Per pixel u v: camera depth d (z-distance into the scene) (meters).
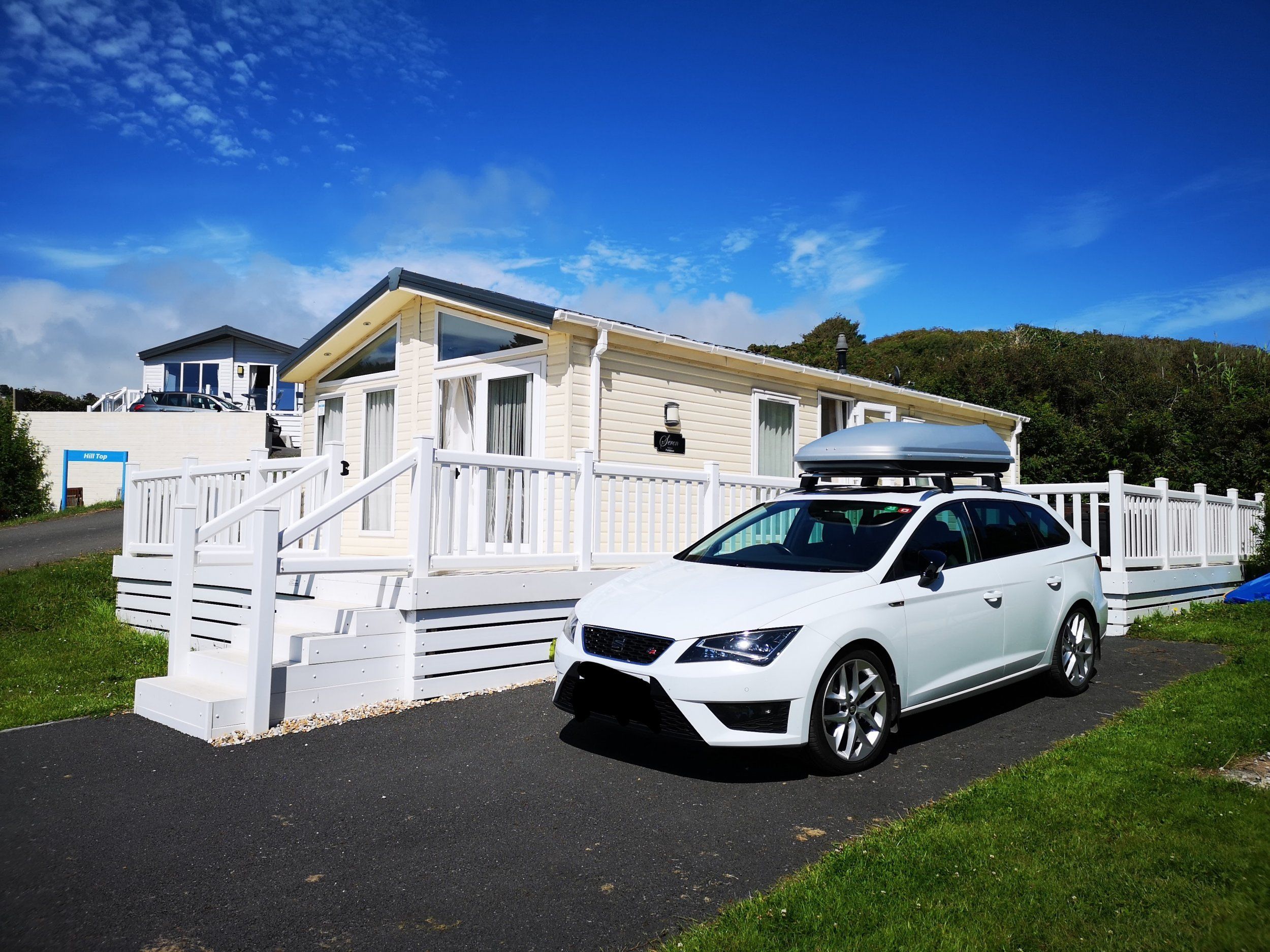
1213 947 2.81
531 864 3.64
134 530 10.11
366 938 3.06
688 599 4.89
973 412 15.55
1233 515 12.41
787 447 12.09
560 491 9.15
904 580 5.21
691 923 3.11
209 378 34.19
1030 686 6.81
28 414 25.30
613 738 5.41
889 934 2.90
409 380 11.21
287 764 4.97
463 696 6.47
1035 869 3.35
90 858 3.75
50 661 8.09
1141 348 40.47
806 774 4.72
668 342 10.01
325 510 5.79
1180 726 5.27
